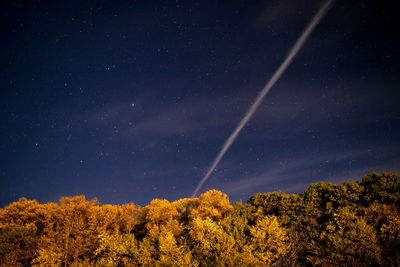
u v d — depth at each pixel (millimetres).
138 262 17297
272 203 26797
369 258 14344
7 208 27859
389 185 22703
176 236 21797
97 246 25594
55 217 28391
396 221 16078
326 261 15453
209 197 34781
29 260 21047
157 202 35188
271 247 17188
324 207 23891
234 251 16578
